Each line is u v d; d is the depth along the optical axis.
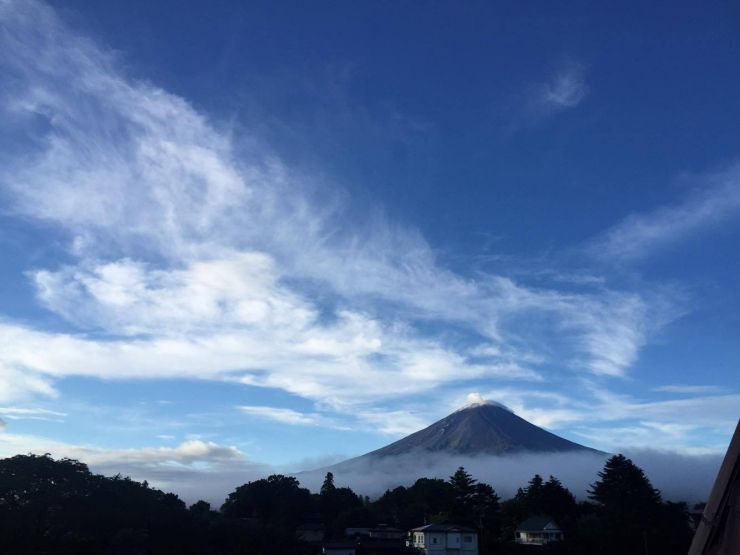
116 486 60.22
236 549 63.81
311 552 75.81
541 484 99.62
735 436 5.93
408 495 113.94
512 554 76.56
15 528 48.50
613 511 78.06
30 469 54.62
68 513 52.53
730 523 5.79
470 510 95.75
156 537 57.31
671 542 71.56
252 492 104.38
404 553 77.06
